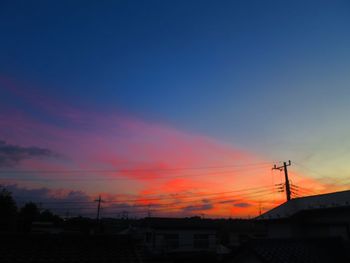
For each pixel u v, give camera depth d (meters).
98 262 16.39
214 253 35.84
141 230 39.00
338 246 13.62
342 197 16.34
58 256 16.28
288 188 34.81
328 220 16.17
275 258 11.81
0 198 45.53
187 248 36.50
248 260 12.73
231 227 46.50
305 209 16.88
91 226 54.59
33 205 59.38
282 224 18.38
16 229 49.12
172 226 36.84
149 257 32.69
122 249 17.98
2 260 15.20
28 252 16.17
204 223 40.22
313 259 12.25
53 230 50.00
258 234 46.06
